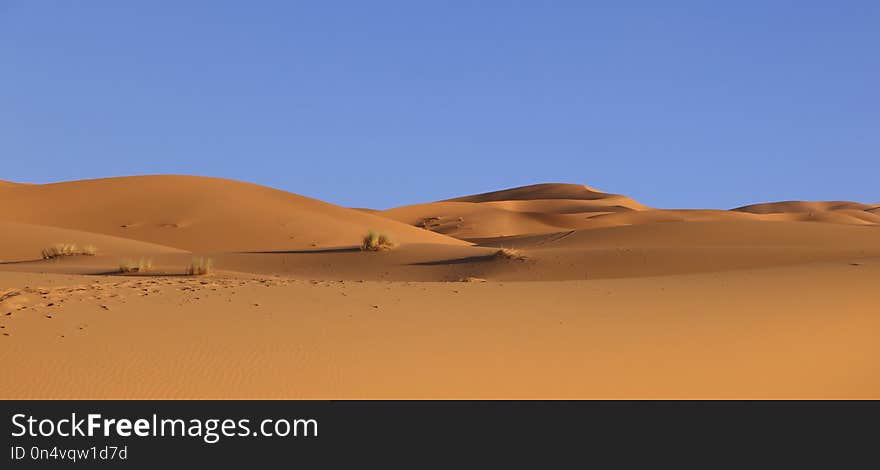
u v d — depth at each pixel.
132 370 11.30
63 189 92.06
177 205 86.06
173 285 19.56
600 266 40.03
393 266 42.97
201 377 11.23
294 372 11.70
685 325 16.73
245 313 15.59
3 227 58.62
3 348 11.90
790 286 23.42
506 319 16.42
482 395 11.40
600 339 14.95
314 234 81.31
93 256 46.53
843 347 16.19
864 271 27.64
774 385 13.16
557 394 11.70
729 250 43.03
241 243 78.00
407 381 11.70
